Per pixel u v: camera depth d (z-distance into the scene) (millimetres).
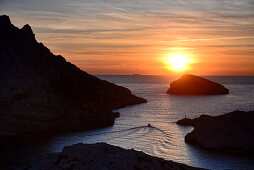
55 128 69188
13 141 57406
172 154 50031
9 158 45625
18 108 67375
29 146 53719
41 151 50156
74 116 73375
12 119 64562
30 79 72000
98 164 24812
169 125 77375
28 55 79438
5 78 70375
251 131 52344
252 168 42750
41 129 66188
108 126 75812
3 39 77562
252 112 56875
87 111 79250
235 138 51656
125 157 26516
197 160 46562
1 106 67125
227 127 54219
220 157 48156
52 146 54125
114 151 27922
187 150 52438
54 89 80875
